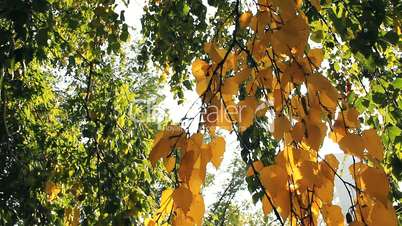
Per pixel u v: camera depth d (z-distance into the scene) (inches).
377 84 87.4
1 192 188.2
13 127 206.5
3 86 128.4
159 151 36.5
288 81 37.7
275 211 35.7
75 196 191.8
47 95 221.5
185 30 145.5
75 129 224.2
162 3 152.5
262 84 39.9
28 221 185.8
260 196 114.1
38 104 228.4
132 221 140.6
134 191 159.5
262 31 39.6
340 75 135.7
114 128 183.6
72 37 189.9
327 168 36.6
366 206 35.5
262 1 40.8
